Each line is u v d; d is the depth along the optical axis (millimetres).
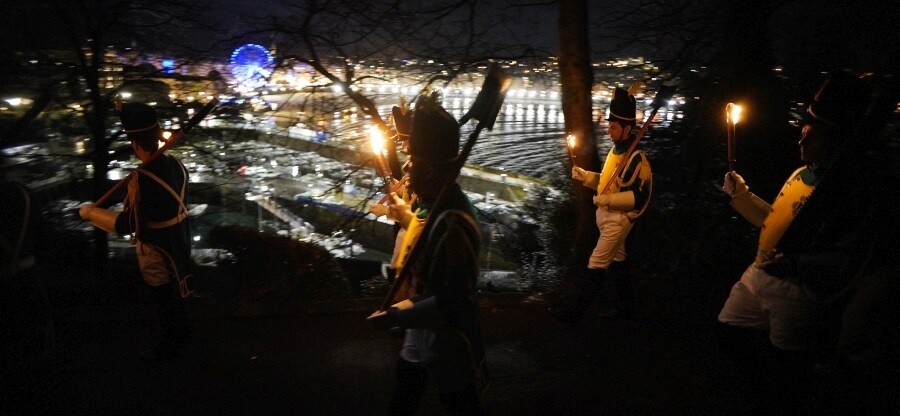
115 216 3984
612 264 5156
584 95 6160
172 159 4148
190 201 11516
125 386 3975
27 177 10234
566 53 6152
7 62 8695
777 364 3189
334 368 4301
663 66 7742
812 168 3062
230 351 4496
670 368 4402
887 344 2863
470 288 2490
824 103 2934
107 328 4789
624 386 4160
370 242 13148
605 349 4699
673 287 6043
